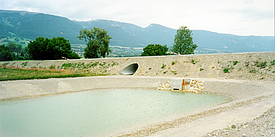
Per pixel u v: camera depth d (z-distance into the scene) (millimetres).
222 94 45312
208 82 51469
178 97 44375
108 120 28500
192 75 60812
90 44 110438
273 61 50781
